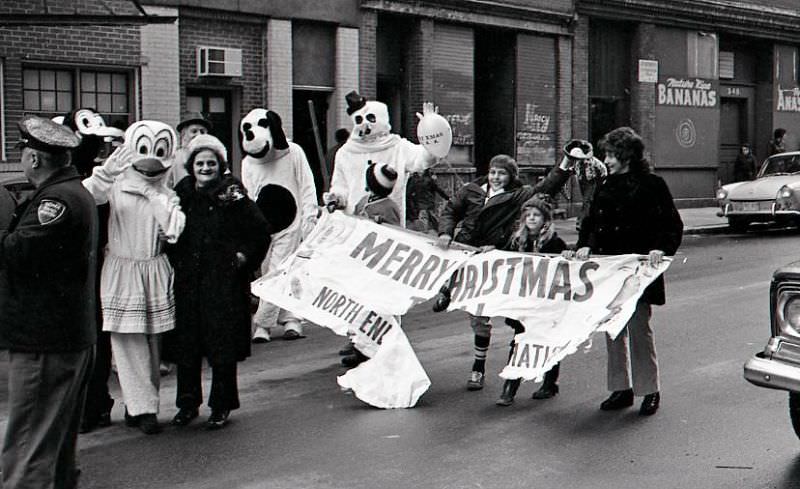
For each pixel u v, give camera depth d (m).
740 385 7.54
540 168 22.52
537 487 5.39
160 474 5.72
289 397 7.55
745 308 10.98
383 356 7.30
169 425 6.78
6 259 4.61
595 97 24.39
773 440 6.16
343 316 7.54
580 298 6.90
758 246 18.14
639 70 25.06
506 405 7.13
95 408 6.64
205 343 6.59
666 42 25.94
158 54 15.64
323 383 8.02
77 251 4.74
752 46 29.38
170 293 6.57
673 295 12.09
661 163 26.08
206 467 5.83
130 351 6.52
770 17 28.58
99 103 15.30
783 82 29.84
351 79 18.38
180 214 6.46
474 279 7.42
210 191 6.59
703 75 27.09
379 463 5.85
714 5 26.72
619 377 6.94
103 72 15.31
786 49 29.89
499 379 7.98
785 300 5.46
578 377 7.98
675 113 26.34
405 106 19.84
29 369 4.70
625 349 6.95
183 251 6.58
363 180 8.70
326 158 10.45
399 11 19.12
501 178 7.65
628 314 6.41
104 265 6.45
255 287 7.73
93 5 14.77
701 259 16.08
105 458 6.04
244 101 16.98
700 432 6.37
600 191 7.07
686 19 26.14
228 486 5.49
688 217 23.62
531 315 7.03
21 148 4.83
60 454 4.96
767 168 21.53
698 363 8.30
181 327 6.61
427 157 8.54
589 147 7.36
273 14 17.09
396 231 7.85
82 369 4.89
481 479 5.53
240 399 7.49
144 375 6.55
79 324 4.79
